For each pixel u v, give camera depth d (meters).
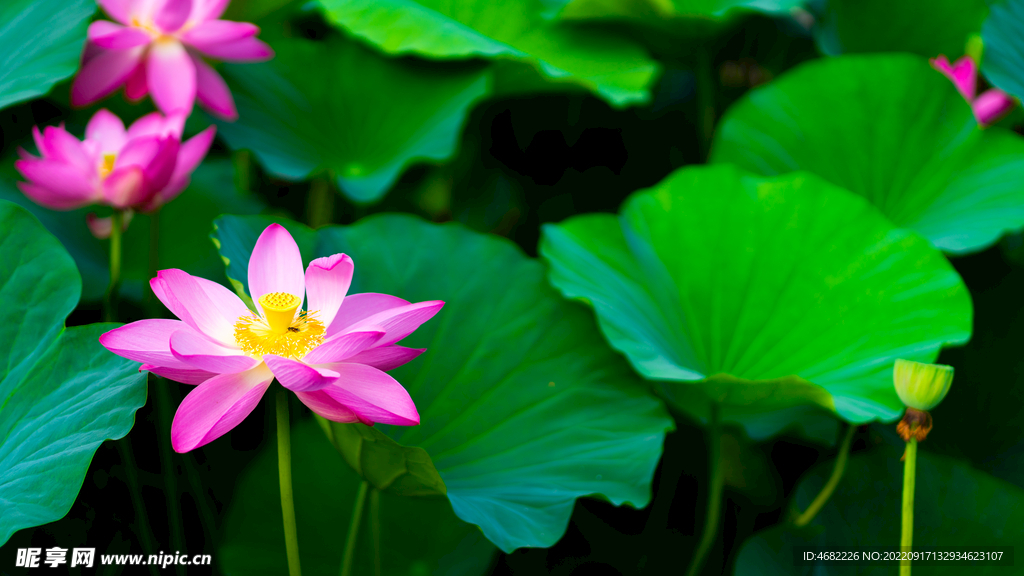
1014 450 2.88
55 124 3.00
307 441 2.82
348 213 3.28
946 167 2.95
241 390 2.43
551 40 3.03
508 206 3.59
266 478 2.80
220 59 2.87
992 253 3.07
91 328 2.56
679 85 3.72
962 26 3.43
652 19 3.00
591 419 2.66
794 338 2.75
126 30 2.76
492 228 3.55
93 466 2.82
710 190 2.84
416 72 2.99
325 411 2.44
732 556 2.91
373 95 2.99
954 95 2.96
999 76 2.97
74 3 2.76
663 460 2.97
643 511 2.94
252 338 2.44
